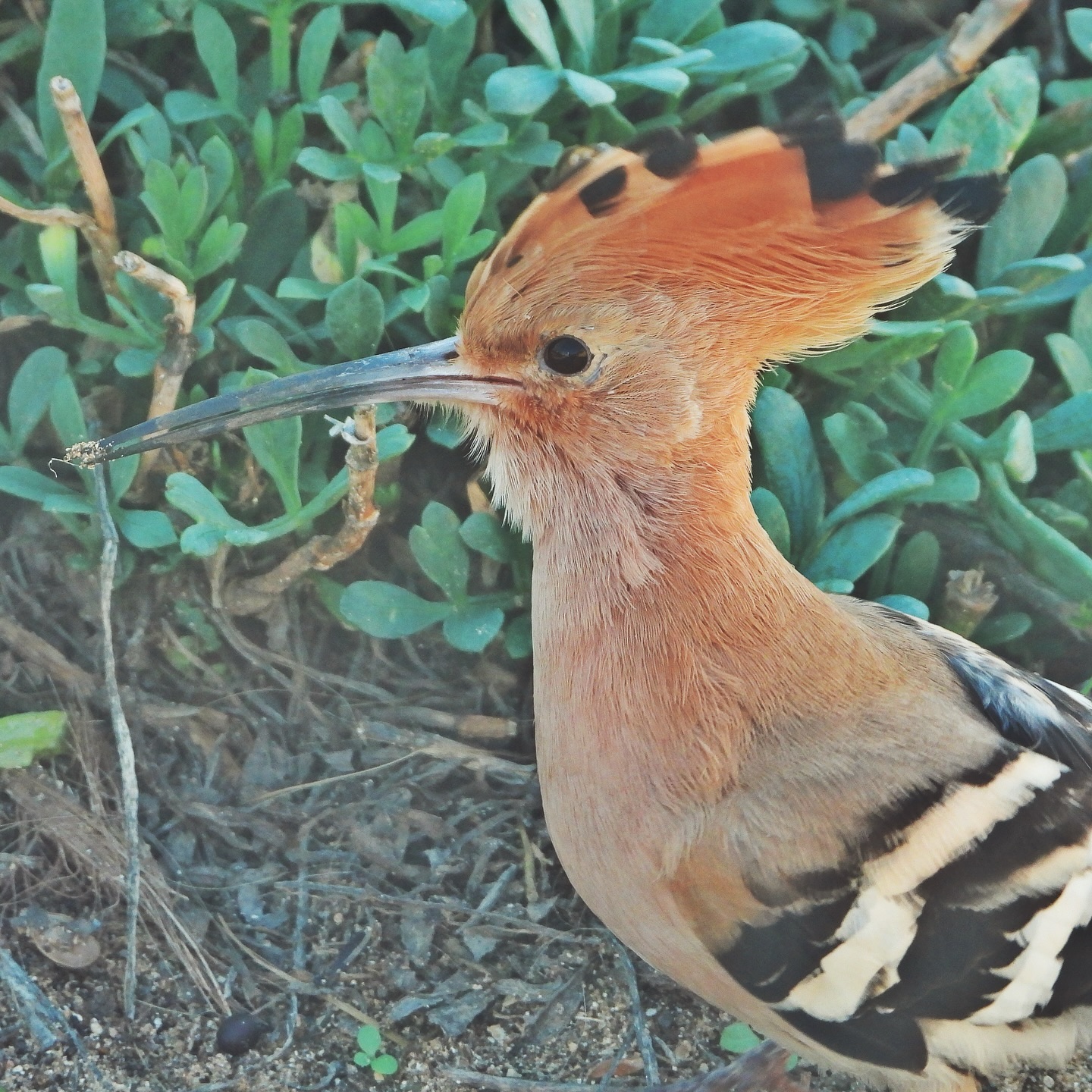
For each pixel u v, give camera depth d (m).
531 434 5.84
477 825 7.34
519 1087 6.63
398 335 7.64
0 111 7.68
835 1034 5.81
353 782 7.36
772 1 8.59
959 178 5.52
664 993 7.01
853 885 5.55
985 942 5.66
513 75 7.10
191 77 8.01
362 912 7.05
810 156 5.38
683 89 7.31
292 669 7.48
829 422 7.49
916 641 6.28
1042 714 6.05
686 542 5.72
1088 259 8.00
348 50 8.04
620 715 5.66
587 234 5.53
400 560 7.76
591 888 5.87
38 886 6.86
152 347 7.15
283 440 6.89
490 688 7.64
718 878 5.54
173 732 7.32
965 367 7.39
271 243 7.64
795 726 5.68
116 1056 6.53
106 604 6.88
